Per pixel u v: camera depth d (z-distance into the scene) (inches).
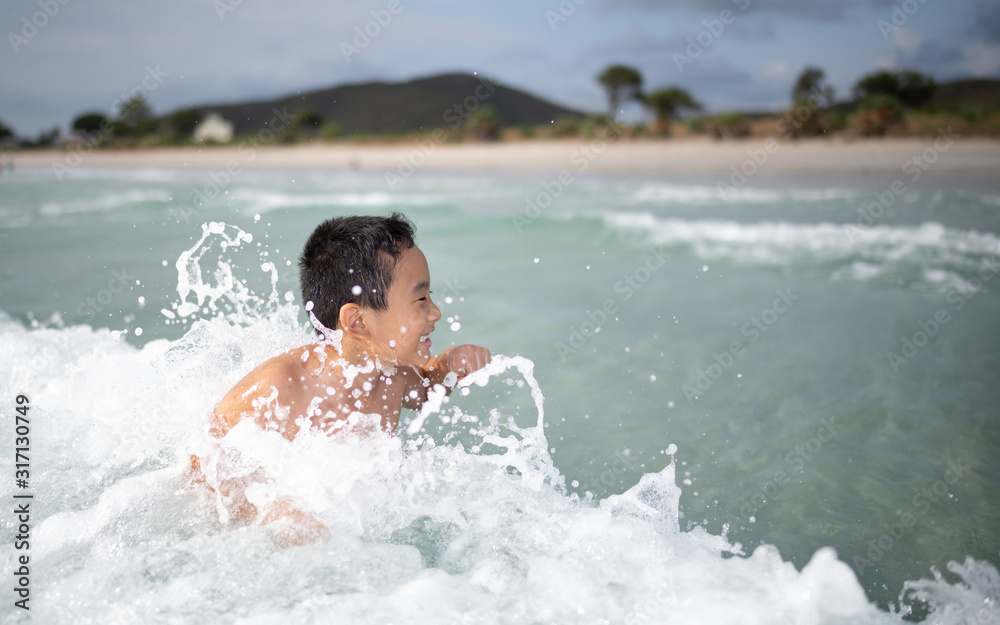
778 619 55.1
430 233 323.3
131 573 56.9
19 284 197.8
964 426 104.7
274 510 63.2
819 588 58.9
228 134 2311.8
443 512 69.4
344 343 67.8
